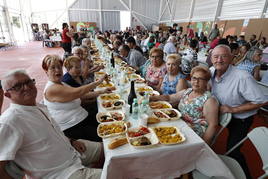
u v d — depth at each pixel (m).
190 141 1.20
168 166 1.20
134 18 15.53
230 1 8.26
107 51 5.32
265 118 2.97
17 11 12.88
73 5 14.27
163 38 8.27
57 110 1.65
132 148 1.12
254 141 1.23
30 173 1.05
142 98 1.74
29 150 1.02
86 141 1.56
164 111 1.60
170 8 14.35
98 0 14.30
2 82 1.01
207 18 9.89
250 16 7.20
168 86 2.16
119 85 2.37
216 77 1.68
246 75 1.46
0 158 0.86
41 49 10.89
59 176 1.12
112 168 1.05
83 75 2.63
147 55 6.63
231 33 8.00
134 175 1.17
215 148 2.22
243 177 1.25
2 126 0.90
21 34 14.20
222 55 1.48
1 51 9.61
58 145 1.15
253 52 3.04
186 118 1.59
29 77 1.08
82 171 1.18
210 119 1.42
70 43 6.72
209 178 1.22
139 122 1.40
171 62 2.02
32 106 1.09
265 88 2.53
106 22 15.21
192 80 1.50
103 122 1.42
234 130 1.64
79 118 1.76
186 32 11.79
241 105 1.48
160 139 1.20
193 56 4.52
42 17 15.51
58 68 1.59
